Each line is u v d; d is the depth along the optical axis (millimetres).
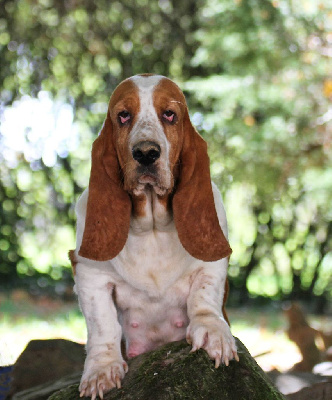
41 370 5023
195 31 13703
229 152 11938
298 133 11266
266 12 11312
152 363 3494
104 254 3578
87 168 14609
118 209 3613
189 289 3846
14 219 14414
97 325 3686
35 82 14258
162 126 3602
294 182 12484
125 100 3621
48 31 14008
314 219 14219
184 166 3707
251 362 3547
